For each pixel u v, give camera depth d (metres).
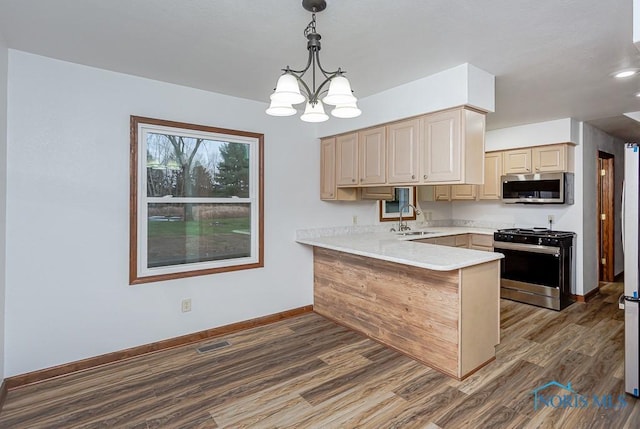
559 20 1.93
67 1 1.77
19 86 2.38
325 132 3.88
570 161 4.32
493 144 4.92
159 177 3.00
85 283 2.66
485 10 1.83
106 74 2.71
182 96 3.07
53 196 2.53
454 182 2.69
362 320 3.32
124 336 2.83
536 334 3.30
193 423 2.02
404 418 2.05
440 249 3.03
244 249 3.52
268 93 3.27
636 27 1.23
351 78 2.86
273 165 3.65
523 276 4.31
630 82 2.92
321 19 1.93
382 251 2.94
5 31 2.11
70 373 2.59
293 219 3.82
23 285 2.43
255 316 3.56
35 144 2.45
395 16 1.89
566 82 2.93
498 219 5.23
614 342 3.10
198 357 2.86
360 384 2.43
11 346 2.39
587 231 4.47
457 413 2.09
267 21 1.97
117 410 2.15
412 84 2.92
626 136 5.41
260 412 2.12
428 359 2.69
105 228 2.73
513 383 2.43
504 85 3.00
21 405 2.20
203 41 2.23
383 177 3.27
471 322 2.56
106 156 2.72
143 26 2.04
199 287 3.20
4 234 2.33
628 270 2.25
